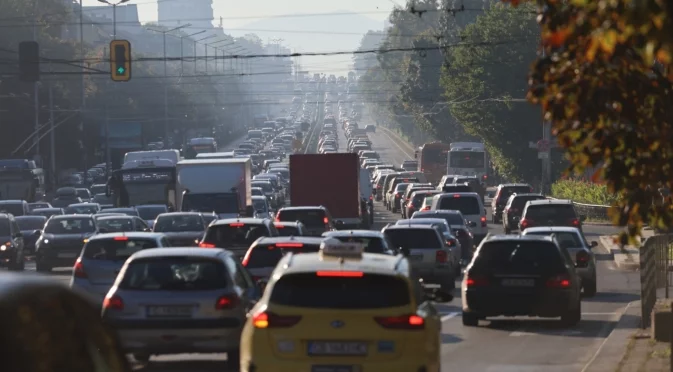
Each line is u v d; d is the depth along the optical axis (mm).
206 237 80062
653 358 47781
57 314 13531
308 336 33531
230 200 138750
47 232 115750
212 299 45625
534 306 63031
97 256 64312
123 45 112375
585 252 85812
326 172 148125
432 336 34250
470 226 139750
